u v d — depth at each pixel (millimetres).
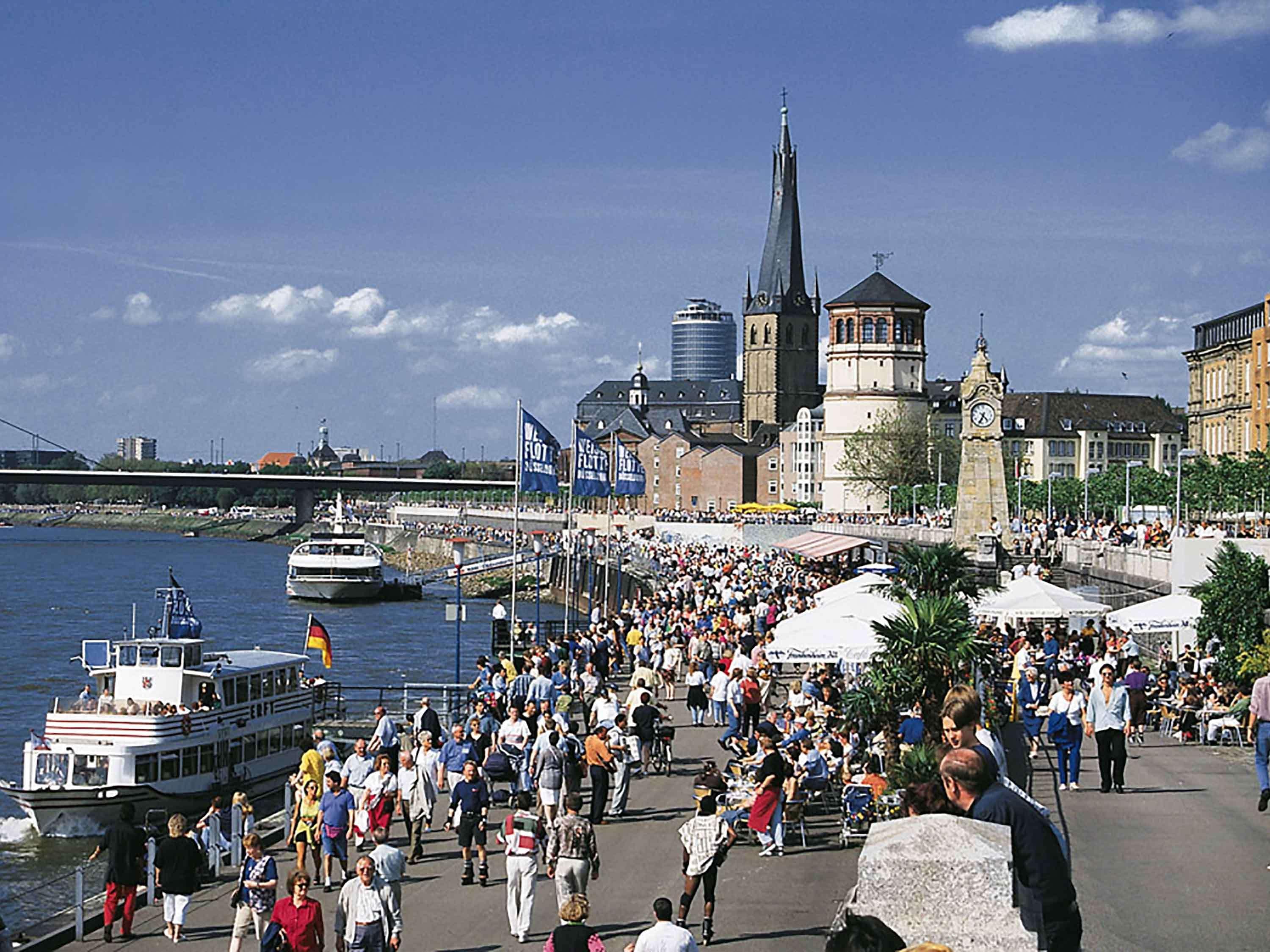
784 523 185875
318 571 165500
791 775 30469
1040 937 12172
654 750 41344
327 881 30062
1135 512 120875
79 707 51406
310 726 57750
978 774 13055
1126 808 30594
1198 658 47844
